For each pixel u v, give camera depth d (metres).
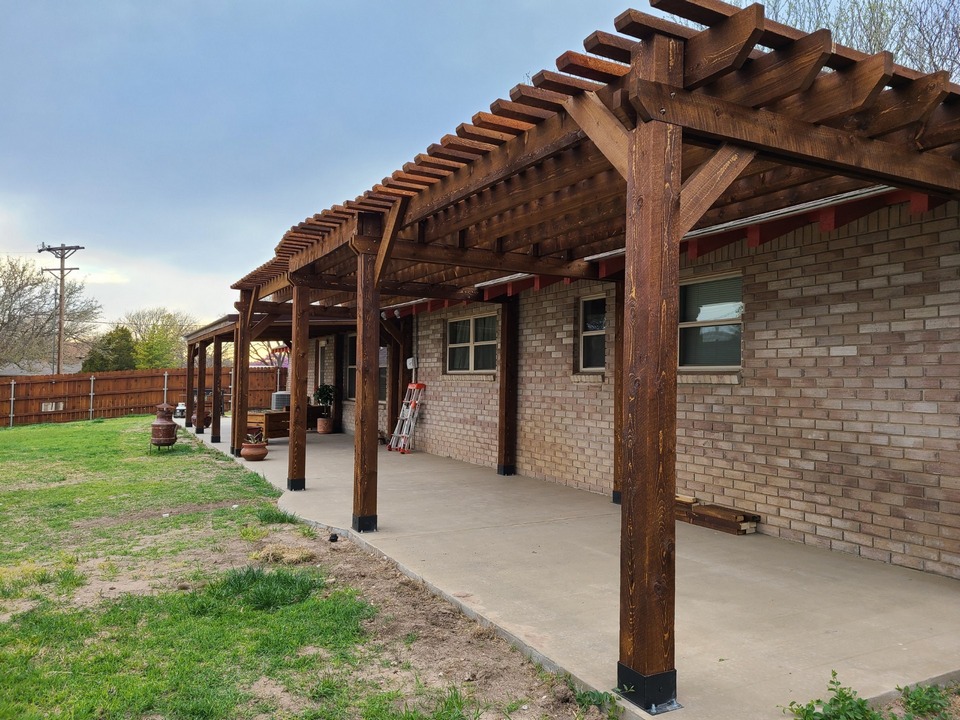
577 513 6.77
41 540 5.67
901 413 4.89
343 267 7.83
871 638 3.49
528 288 8.74
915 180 3.32
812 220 5.10
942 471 4.63
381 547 5.32
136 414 24.80
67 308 38.81
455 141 4.07
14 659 3.26
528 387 9.37
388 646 3.48
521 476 9.35
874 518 5.06
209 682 3.04
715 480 6.43
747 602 4.07
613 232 5.81
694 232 5.65
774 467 5.84
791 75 2.53
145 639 3.53
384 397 14.02
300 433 7.98
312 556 5.16
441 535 5.76
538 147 3.75
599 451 7.99
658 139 2.62
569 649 3.27
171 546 5.46
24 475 9.28
